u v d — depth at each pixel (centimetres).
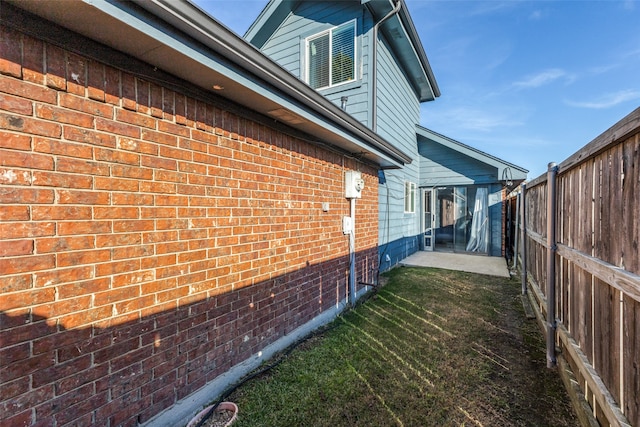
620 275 162
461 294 529
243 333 271
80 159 164
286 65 732
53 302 155
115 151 179
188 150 221
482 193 932
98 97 171
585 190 226
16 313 143
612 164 181
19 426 143
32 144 147
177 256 214
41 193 150
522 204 534
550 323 294
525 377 278
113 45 170
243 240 270
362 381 270
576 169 247
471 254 932
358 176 459
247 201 275
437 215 1004
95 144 170
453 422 221
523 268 513
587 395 224
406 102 855
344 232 450
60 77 156
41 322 151
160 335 204
